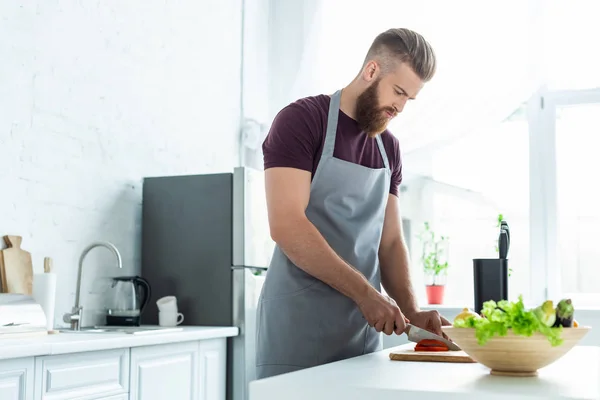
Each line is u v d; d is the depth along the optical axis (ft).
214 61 14.20
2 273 9.04
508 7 13.80
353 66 14.66
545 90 13.80
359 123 6.97
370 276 7.13
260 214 11.84
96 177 10.98
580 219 13.61
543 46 13.69
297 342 6.77
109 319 10.62
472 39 13.88
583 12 13.69
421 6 14.24
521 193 13.88
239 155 14.94
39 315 8.54
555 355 4.28
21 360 7.11
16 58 9.53
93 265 10.88
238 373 11.09
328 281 6.28
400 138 14.14
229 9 14.82
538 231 13.61
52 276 9.25
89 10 10.93
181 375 9.78
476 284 8.93
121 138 11.55
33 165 9.77
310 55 14.88
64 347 7.52
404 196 14.35
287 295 6.84
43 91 9.98
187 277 11.53
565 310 4.29
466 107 13.83
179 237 11.64
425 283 13.91
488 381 4.05
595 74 13.61
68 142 10.43
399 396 3.69
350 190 6.97
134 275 11.77
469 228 14.06
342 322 6.75
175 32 13.03
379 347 7.17
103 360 8.27
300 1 15.05
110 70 11.34
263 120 15.02
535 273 13.56
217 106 14.24
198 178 11.60
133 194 11.84
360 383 3.90
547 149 13.71
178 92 13.03
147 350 9.04
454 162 14.15
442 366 4.85
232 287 11.24
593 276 13.46
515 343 4.22
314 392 3.82
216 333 10.43
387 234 7.57
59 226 10.21
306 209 6.95
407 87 6.76
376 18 14.58
